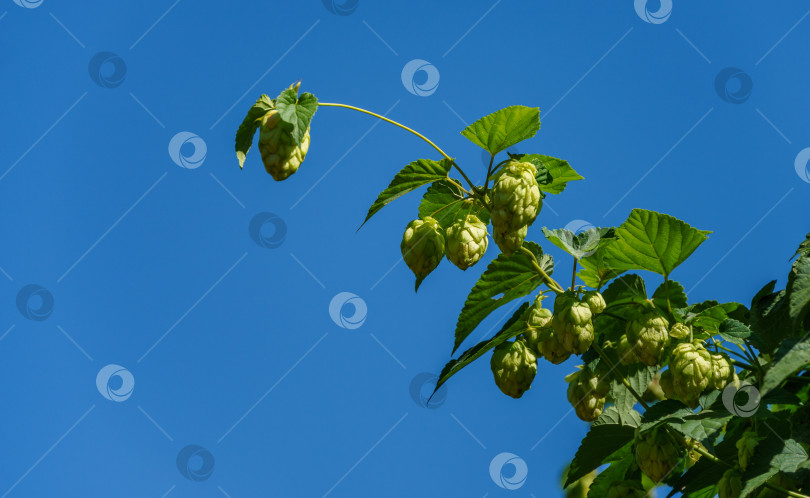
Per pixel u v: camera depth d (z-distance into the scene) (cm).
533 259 276
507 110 284
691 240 277
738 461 255
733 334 264
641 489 277
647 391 307
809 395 260
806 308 245
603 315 281
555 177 296
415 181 287
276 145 261
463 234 274
